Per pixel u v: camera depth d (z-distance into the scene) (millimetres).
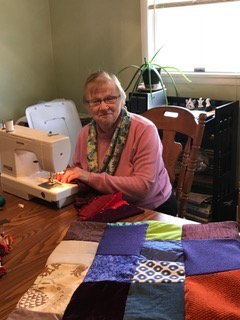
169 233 1171
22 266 1102
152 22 2877
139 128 1674
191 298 871
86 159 1790
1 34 3002
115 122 1690
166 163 1943
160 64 2957
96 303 888
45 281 985
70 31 3293
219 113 2287
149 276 966
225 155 2488
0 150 1635
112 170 1672
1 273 1058
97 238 1167
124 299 892
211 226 1196
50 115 2779
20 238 1261
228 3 2572
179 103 2744
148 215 1341
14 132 1581
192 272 970
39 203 1528
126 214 1325
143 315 836
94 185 1546
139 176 1611
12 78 3154
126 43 3000
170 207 1818
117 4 2947
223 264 991
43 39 3350
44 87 3441
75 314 862
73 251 1105
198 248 1072
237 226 1196
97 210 1364
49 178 1577
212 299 870
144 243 1118
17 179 1590
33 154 1621
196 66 2828
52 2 3307
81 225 1247
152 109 1965
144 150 1648
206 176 2559
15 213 1449
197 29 2754
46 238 1255
